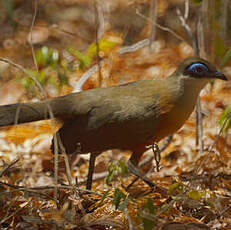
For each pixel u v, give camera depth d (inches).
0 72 682.2
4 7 812.0
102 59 655.1
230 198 412.5
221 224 371.9
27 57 727.7
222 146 486.0
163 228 351.6
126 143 396.2
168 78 402.3
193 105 405.7
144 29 759.1
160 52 702.5
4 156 501.0
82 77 613.6
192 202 388.2
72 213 364.2
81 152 401.4
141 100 390.6
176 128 402.6
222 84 629.9
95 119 389.7
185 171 478.9
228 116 406.0
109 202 389.7
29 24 798.5
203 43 593.6
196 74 395.2
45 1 855.1
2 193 361.7
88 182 407.8
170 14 737.0
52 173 475.5
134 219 362.3
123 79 655.1
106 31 751.1
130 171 409.4
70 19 802.8
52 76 618.2
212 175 448.8
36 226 351.9
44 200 379.2
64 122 405.4
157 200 394.9
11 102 608.4
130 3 773.3
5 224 364.5
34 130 558.9
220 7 556.7
